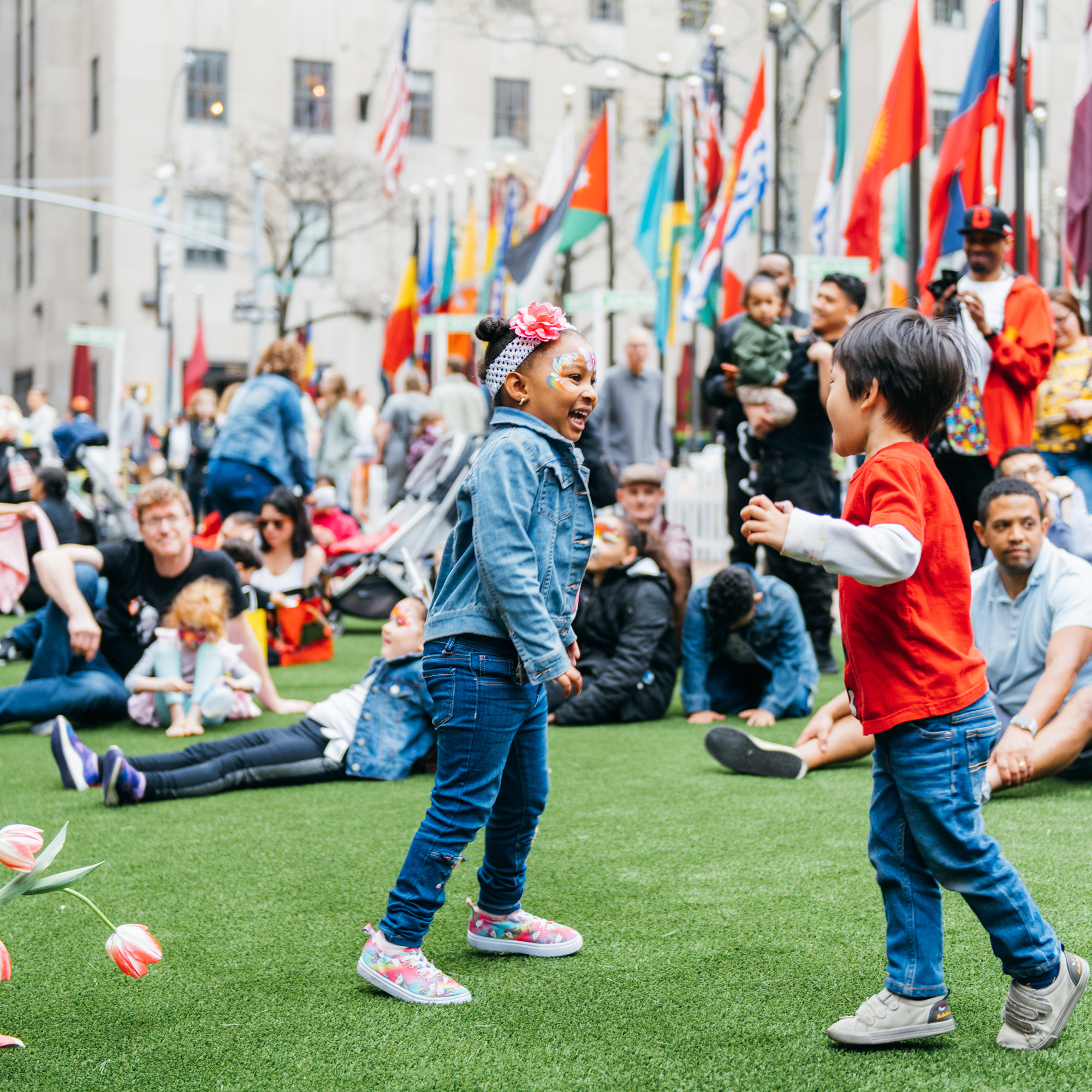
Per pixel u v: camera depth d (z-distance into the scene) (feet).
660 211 38.96
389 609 28.45
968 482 18.71
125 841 12.21
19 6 119.85
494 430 8.79
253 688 18.42
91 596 18.17
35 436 57.06
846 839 11.94
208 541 27.25
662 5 98.94
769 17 40.88
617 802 13.56
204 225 97.30
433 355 64.64
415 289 60.70
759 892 10.42
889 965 7.57
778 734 17.13
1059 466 21.38
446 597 8.75
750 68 88.12
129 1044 7.67
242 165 96.48
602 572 19.22
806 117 90.68
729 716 19.07
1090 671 13.98
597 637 19.13
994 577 14.67
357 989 8.54
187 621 17.76
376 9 99.86
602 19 99.66
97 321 101.45
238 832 12.50
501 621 8.50
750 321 20.81
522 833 9.20
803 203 90.99
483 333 8.86
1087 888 10.21
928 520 7.40
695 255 39.37
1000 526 13.84
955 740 7.33
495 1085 7.03
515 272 40.14
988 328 18.01
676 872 11.00
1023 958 7.39
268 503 24.80
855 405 7.63
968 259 19.11
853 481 7.57
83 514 35.45
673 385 41.01
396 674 14.65
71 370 106.93
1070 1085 6.94
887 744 7.49
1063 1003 7.44
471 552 8.68
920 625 7.32
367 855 11.70
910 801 7.39
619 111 98.99
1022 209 26.27
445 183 98.68
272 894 10.59
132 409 57.98
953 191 29.89
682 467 52.06
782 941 9.28
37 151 110.32
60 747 14.40
